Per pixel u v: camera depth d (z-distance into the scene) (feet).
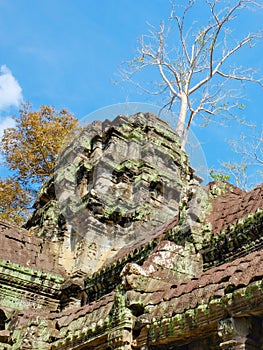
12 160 115.44
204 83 86.99
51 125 118.42
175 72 86.79
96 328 35.32
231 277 26.20
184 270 38.96
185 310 28.35
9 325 45.03
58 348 39.29
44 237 66.54
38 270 58.59
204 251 41.11
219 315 26.08
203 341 29.14
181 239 42.91
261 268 25.08
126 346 31.60
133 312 32.76
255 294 24.22
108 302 37.01
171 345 30.53
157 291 33.09
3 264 55.52
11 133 117.70
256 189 43.21
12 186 113.50
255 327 25.40
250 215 37.86
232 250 39.01
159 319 30.04
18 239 62.39
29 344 41.19
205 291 27.86
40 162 115.75
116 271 51.60
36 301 56.49
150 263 37.11
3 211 111.65
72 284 56.29
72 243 65.31
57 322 41.88
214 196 46.52
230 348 24.85
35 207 77.56
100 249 61.98
